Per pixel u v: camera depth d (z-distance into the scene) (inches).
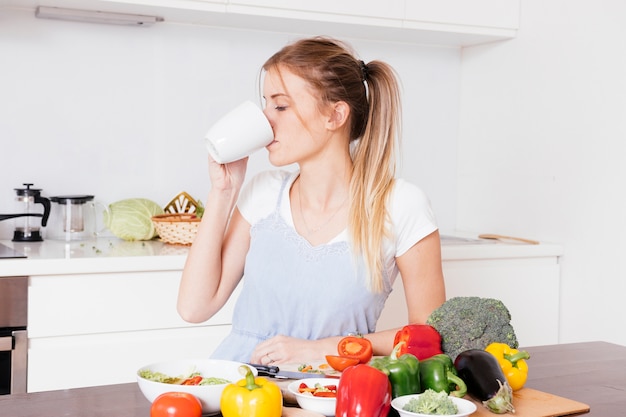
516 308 113.4
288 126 61.9
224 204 64.1
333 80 62.0
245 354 65.1
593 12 108.8
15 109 109.2
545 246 113.5
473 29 120.9
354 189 63.7
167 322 95.8
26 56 109.1
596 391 52.4
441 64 133.9
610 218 106.6
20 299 88.8
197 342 96.7
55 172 111.8
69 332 91.5
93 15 107.8
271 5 108.0
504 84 125.6
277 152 62.4
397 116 67.0
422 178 133.8
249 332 65.8
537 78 119.0
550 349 65.4
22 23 108.5
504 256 111.5
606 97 107.0
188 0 104.6
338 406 43.5
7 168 109.3
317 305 63.1
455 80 135.3
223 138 59.2
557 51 115.2
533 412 46.6
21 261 88.3
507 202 125.0
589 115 109.8
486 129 129.5
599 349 65.6
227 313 98.5
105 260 92.1
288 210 65.3
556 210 115.8
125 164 115.3
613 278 106.4
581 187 111.4
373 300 64.1
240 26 118.5
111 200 115.0
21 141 109.8
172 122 117.4
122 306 93.7
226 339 67.3
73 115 112.2
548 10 116.7
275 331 65.1
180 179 118.5
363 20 113.7
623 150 104.3
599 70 108.0
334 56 62.6
